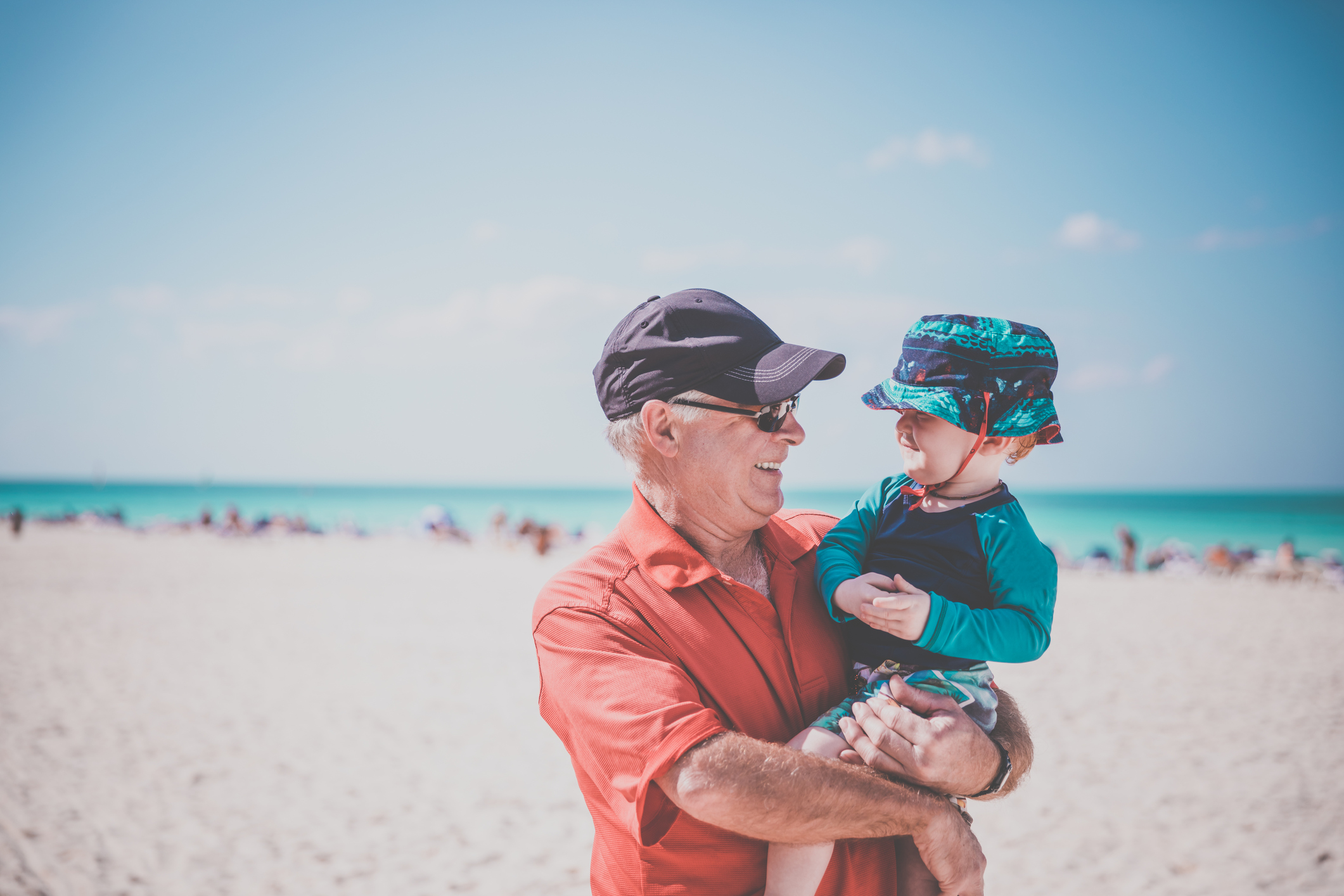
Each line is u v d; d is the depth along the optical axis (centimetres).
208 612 1391
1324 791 604
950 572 159
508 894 462
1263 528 5128
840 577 160
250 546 2877
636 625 149
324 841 530
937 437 162
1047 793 606
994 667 1016
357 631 1227
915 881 156
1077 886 469
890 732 143
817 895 140
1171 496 10988
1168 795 601
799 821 128
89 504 7638
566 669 146
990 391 157
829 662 161
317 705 838
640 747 131
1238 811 569
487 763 673
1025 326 166
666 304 163
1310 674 972
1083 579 2177
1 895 452
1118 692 889
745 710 149
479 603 1526
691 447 156
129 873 483
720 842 143
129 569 2020
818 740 147
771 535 175
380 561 2358
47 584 1711
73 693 875
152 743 716
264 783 628
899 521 170
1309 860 496
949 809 144
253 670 979
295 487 14575
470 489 14888
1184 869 488
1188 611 1494
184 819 561
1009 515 161
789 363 153
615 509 8188
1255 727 760
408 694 878
